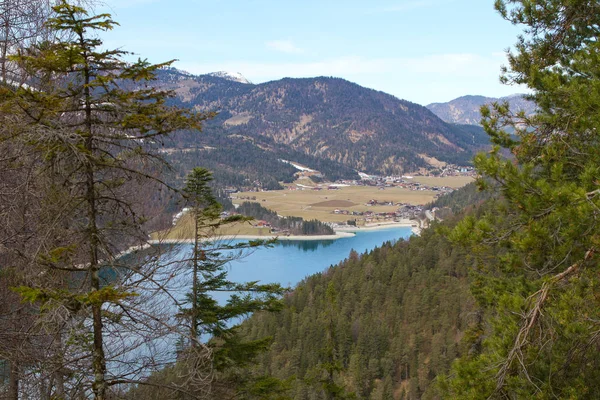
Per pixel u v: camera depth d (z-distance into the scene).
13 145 6.31
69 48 6.42
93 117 6.63
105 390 6.22
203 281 12.73
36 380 6.00
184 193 7.54
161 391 6.93
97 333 6.32
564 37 11.11
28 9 8.97
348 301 76.31
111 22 6.32
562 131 9.16
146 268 6.82
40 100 5.84
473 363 7.65
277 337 61.22
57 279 6.31
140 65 6.43
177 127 6.69
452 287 68.12
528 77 11.03
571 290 7.18
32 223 7.10
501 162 7.78
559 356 7.42
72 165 6.32
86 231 6.42
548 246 7.00
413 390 53.03
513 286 10.62
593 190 7.04
